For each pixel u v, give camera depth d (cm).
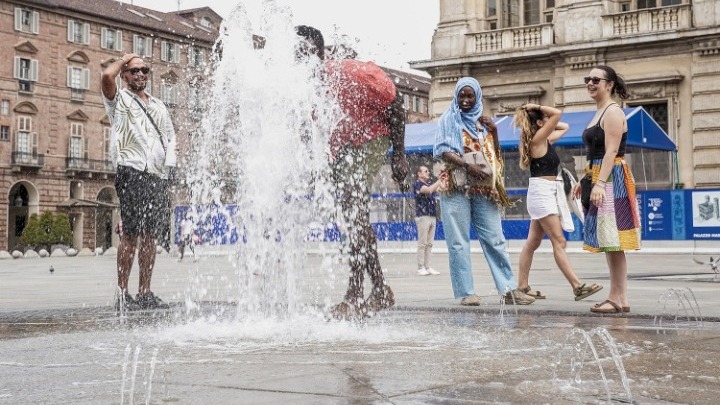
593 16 2606
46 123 5262
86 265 2083
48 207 5316
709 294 693
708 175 2439
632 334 410
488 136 625
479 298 671
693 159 2472
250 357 336
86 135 5488
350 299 502
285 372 296
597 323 468
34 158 5181
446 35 2898
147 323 490
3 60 5031
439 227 2428
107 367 316
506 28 2780
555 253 633
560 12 2683
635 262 1550
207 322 482
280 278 574
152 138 630
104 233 5606
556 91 2694
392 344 375
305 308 555
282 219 539
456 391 254
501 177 615
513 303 611
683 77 2484
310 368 305
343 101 512
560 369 298
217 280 1070
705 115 2447
